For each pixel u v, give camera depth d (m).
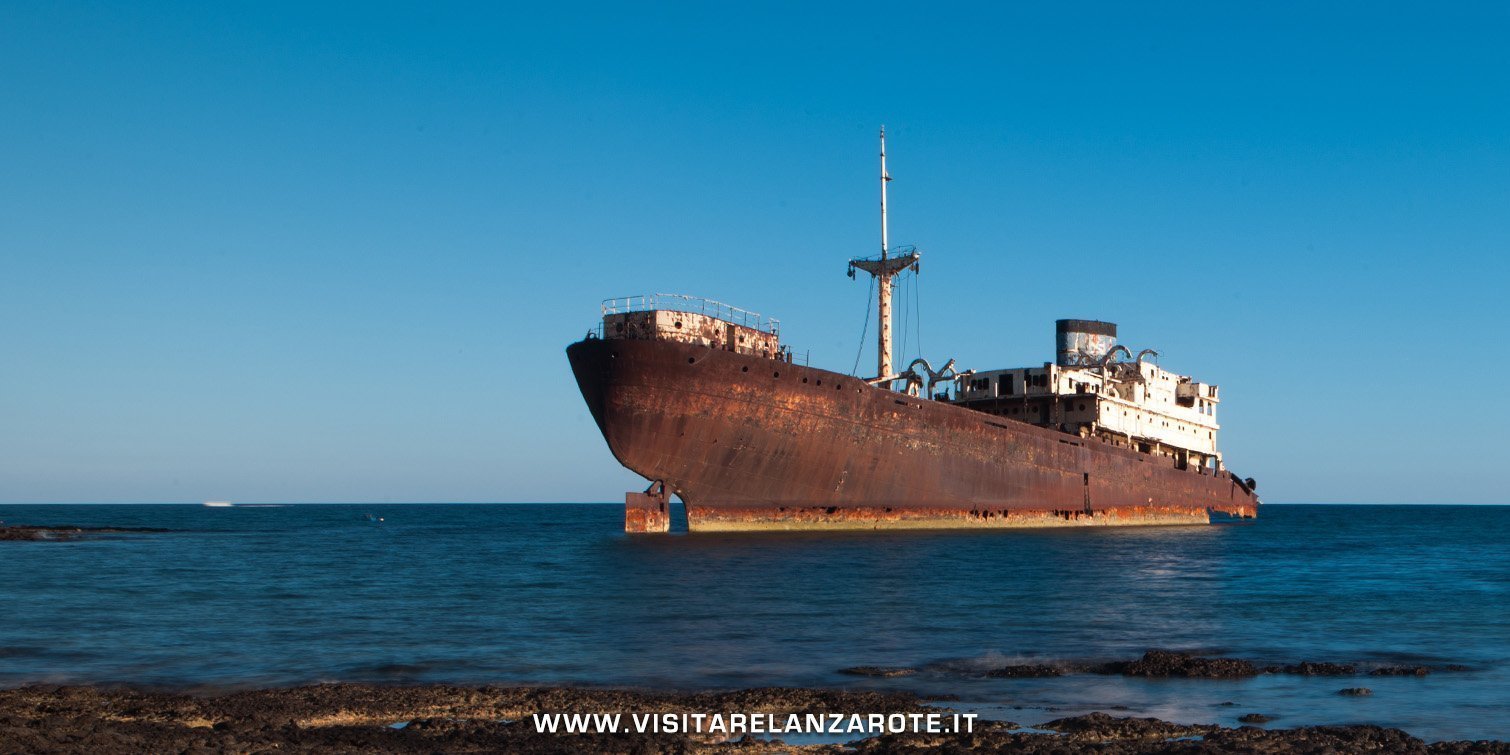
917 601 31.62
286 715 17.00
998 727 16.77
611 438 52.88
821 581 36.66
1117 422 77.50
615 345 51.28
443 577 40.00
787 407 54.62
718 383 52.41
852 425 57.31
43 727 15.34
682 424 52.34
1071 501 71.88
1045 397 74.56
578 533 81.31
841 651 23.25
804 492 57.09
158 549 60.03
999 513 66.62
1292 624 27.77
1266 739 15.74
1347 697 18.92
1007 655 22.91
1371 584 38.50
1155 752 15.17
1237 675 20.61
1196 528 82.81
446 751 15.09
